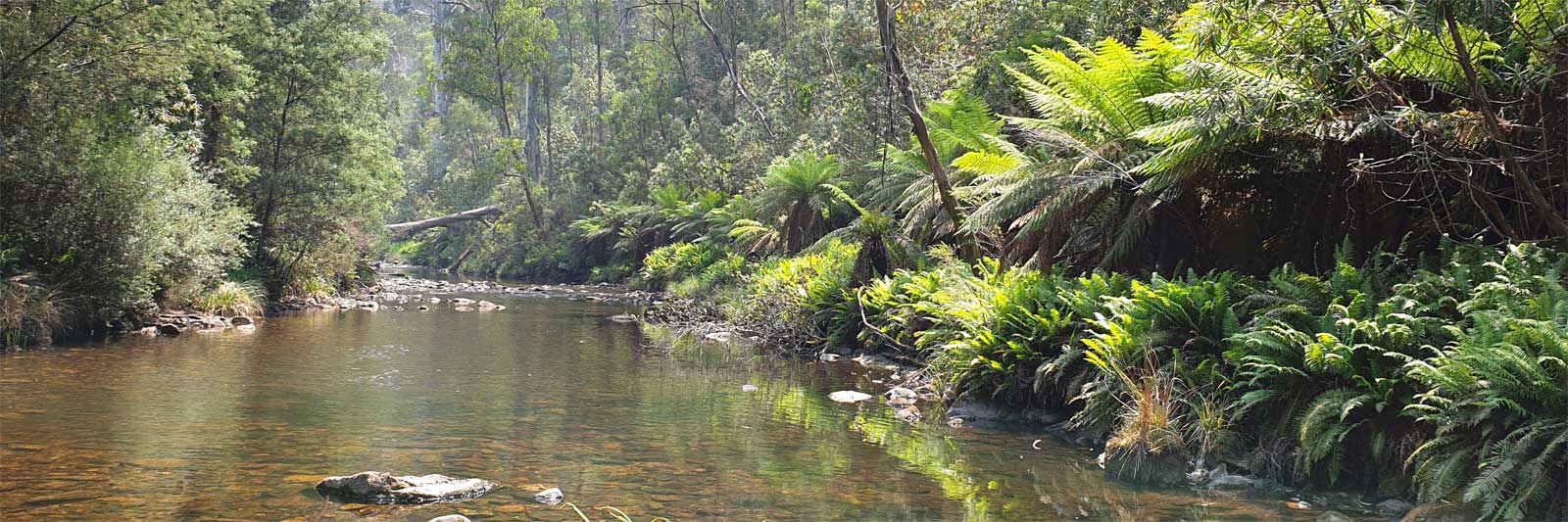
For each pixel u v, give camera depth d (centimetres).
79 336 1381
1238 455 633
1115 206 1040
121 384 956
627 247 3531
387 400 898
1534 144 704
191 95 1714
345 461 636
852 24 1962
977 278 1156
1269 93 698
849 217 2208
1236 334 664
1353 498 566
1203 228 974
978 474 632
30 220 1351
